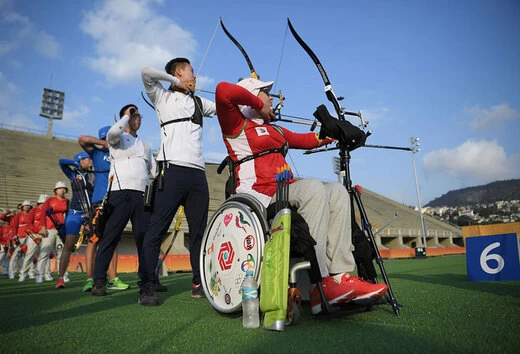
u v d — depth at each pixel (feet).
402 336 5.40
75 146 106.22
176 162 10.38
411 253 90.17
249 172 8.01
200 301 10.52
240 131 8.16
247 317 6.51
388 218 132.16
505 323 6.12
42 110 140.77
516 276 14.30
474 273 15.28
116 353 5.05
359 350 4.73
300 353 4.70
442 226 152.05
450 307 7.99
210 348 5.13
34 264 28.53
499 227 20.31
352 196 7.93
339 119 8.34
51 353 5.11
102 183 15.19
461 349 4.62
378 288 6.63
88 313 8.62
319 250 7.06
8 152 87.71
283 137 8.54
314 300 6.99
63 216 22.98
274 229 6.56
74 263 42.39
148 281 9.96
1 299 11.89
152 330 6.48
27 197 65.67
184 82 10.99
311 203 7.22
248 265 7.09
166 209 10.20
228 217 7.72
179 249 63.05
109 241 12.85
